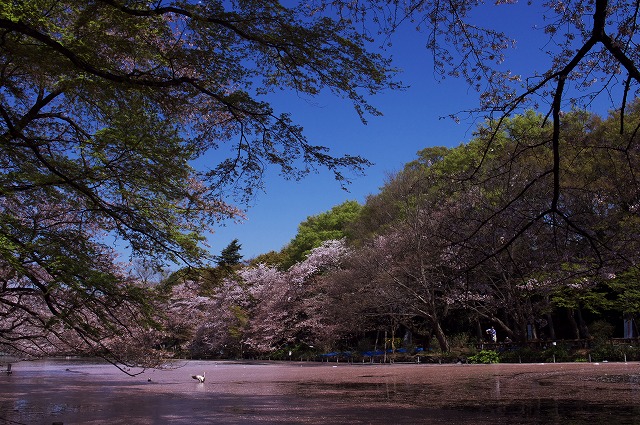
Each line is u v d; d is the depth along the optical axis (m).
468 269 7.17
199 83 7.56
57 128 8.35
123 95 7.42
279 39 6.98
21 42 6.46
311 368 25.25
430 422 8.30
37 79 7.87
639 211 9.09
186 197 8.02
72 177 7.18
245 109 7.64
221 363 33.47
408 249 25.38
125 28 6.75
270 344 36.47
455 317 31.64
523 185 9.70
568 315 26.61
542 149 7.84
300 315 37.28
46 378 20.92
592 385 12.95
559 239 10.17
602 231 9.90
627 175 9.02
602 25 5.06
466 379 15.88
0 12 5.54
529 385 13.45
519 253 12.94
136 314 8.34
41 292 8.09
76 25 6.72
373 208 33.72
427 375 18.11
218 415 9.63
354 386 15.04
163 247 7.74
